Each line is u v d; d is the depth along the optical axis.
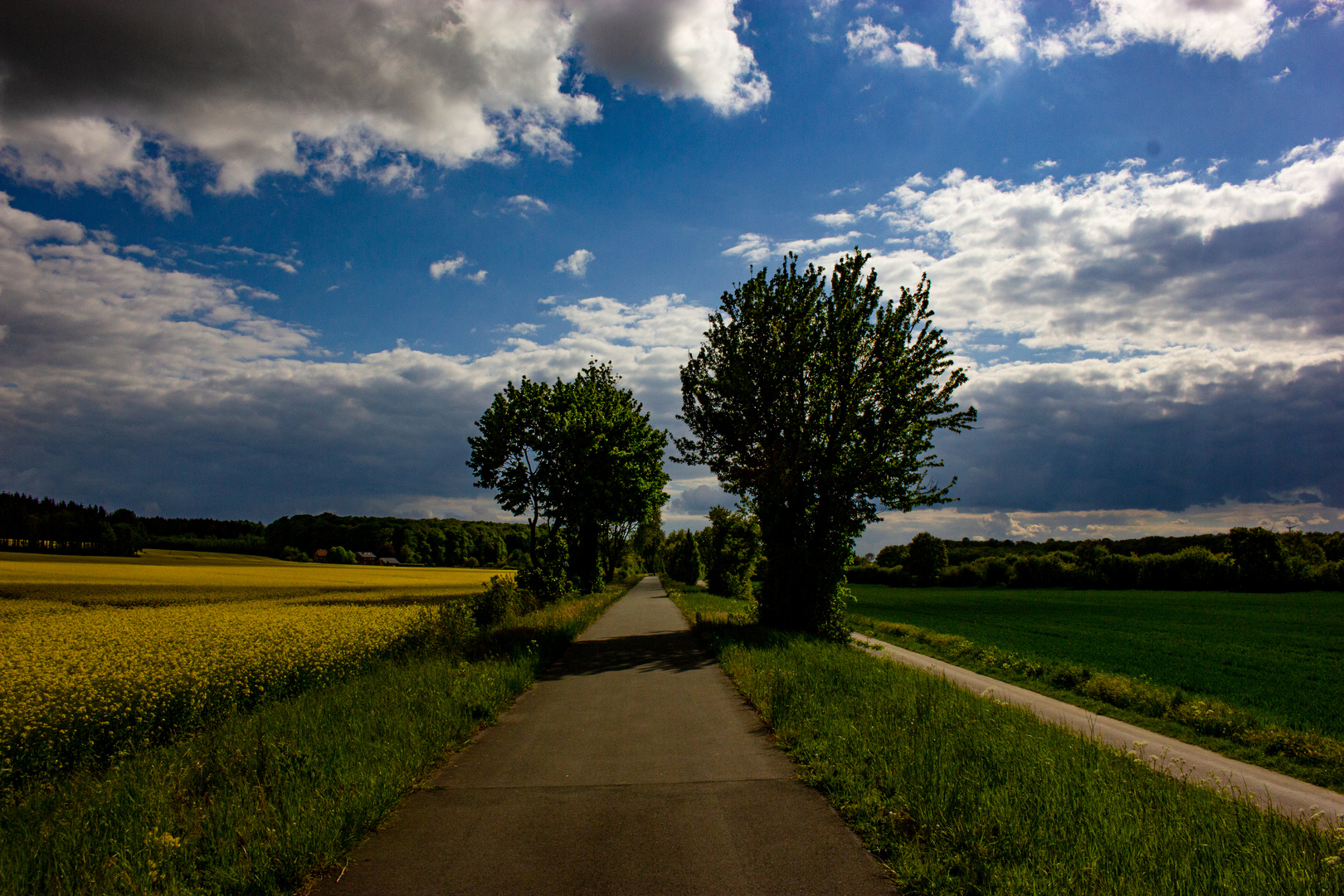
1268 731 11.33
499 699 9.88
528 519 37.84
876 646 24.45
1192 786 6.39
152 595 37.81
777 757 7.13
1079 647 25.78
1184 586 79.38
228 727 7.88
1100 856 4.22
